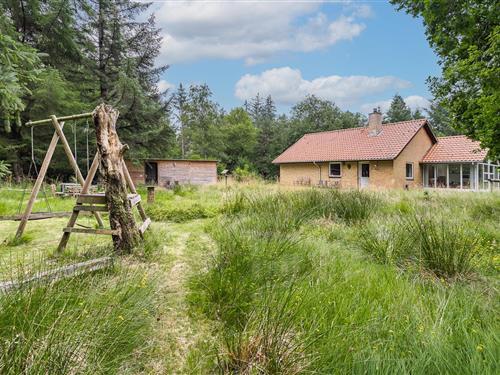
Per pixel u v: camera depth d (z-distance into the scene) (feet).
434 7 19.01
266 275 8.77
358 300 7.45
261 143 137.28
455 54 20.49
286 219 15.31
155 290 7.93
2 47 19.81
